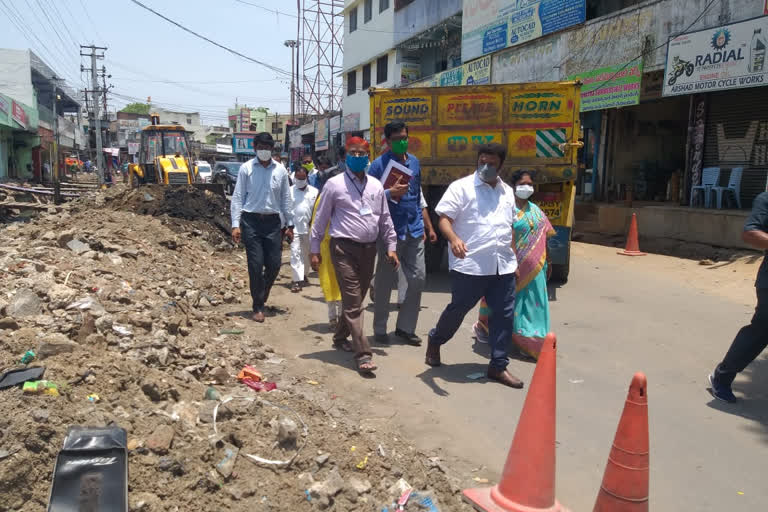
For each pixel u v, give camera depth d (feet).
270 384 14.60
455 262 15.88
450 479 11.12
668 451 12.85
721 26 37.76
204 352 15.72
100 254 23.73
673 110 56.29
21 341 12.42
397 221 18.78
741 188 40.86
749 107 40.06
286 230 22.26
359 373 16.49
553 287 29.30
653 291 28.66
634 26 45.57
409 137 28.40
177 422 10.84
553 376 9.96
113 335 14.35
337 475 10.18
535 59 58.54
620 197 55.21
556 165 27.45
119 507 8.48
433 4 80.64
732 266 33.30
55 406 10.18
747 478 11.81
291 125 155.74
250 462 10.43
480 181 15.51
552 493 9.98
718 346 20.13
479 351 19.01
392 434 12.73
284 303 24.61
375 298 19.40
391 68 97.50
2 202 55.57
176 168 75.56
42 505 8.74
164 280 23.80
